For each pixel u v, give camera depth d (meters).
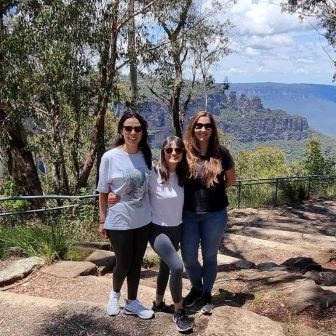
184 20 18.95
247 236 9.88
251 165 30.56
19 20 10.51
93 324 4.02
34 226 7.11
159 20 17.20
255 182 15.60
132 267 4.00
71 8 10.55
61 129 12.76
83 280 5.32
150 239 3.88
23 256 6.09
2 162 12.23
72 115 11.91
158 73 19.59
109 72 12.41
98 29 11.50
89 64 11.55
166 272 4.10
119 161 3.73
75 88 11.14
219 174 3.88
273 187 15.96
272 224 11.56
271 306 4.35
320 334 3.68
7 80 10.49
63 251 6.15
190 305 4.25
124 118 3.70
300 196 15.55
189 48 20.69
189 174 3.88
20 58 10.47
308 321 4.01
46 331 3.95
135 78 15.60
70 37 10.88
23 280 5.30
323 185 17.02
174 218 3.85
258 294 4.68
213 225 3.98
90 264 5.77
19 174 12.39
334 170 20.44
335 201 15.40
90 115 12.77
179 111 23.03
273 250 8.52
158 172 3.81
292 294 4.48
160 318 4.09
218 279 5.60
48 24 10.48
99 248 6.82
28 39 10.38
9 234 6.34
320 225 11.64
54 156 12.44
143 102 16.09
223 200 4.01
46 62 10.56
